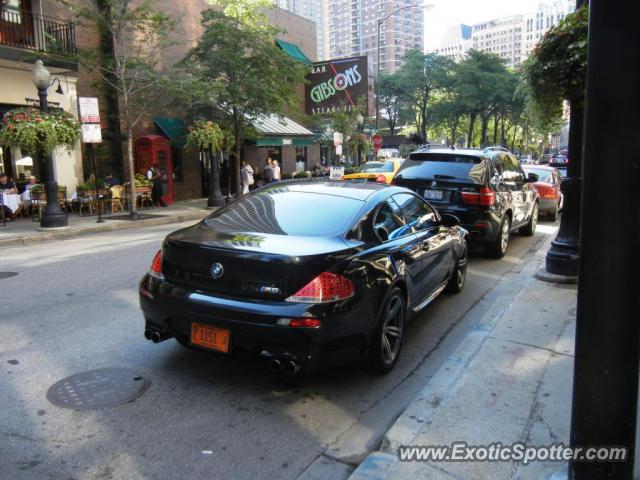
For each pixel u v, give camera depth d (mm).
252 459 3336
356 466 3301
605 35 2168
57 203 13656
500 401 3857
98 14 15633
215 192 19656
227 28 19109
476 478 2982
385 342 4543
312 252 3934
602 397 2395
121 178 20172
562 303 6188
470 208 8812
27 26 17094
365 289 4090
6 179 14984
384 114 68188
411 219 5539
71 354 4922
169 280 4246
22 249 10914
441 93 61062
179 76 17484
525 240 11828
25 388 4219
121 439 3512
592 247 2320
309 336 3754
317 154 33594
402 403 4113
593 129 2240
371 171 20891
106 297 6840
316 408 4008
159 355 4914
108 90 19578
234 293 3928
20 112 12906
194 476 3143
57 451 3354
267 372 4590
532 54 5324
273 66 20312
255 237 4203
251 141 23531
